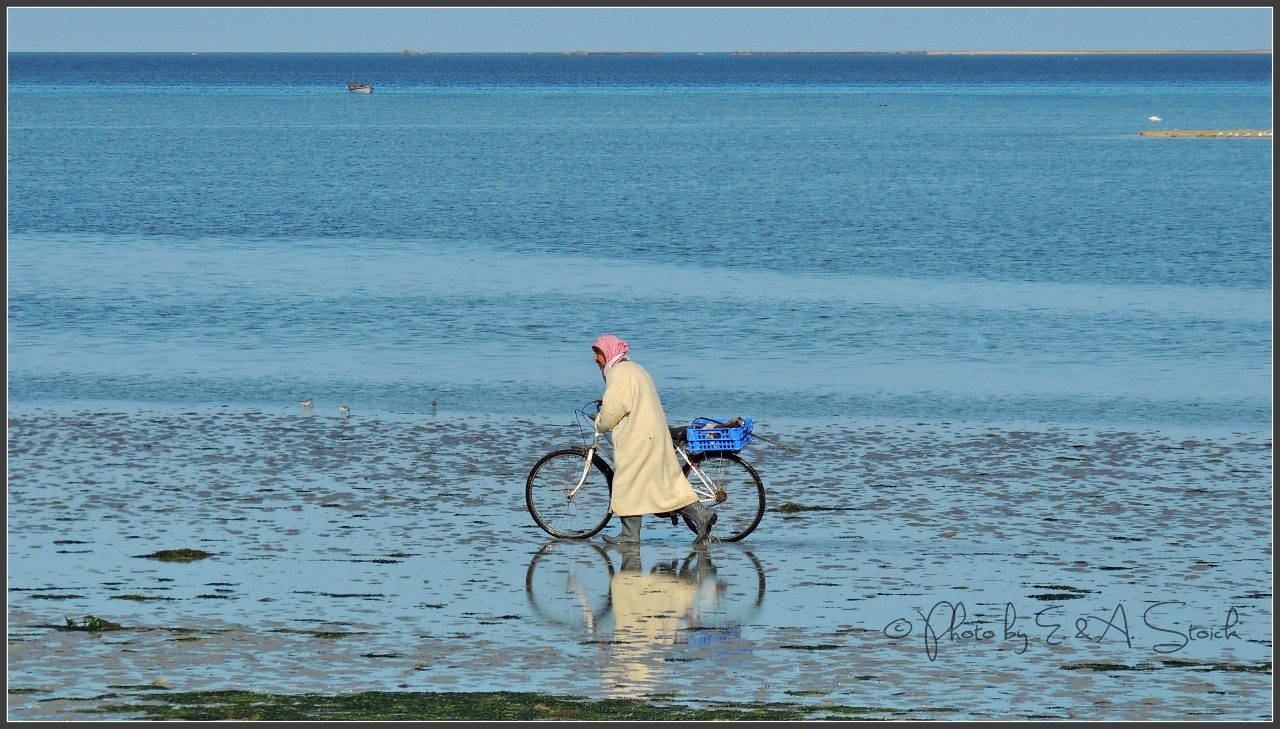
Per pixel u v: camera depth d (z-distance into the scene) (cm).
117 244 13738
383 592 3741
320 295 10500
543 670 3111
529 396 7000
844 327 9206
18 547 4134
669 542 4431
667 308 9981
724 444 4453
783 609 3622
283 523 4475
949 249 13675
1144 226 15650
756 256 13162
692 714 2817
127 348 8288
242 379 7369
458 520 4581
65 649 3203
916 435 6053
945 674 3108
